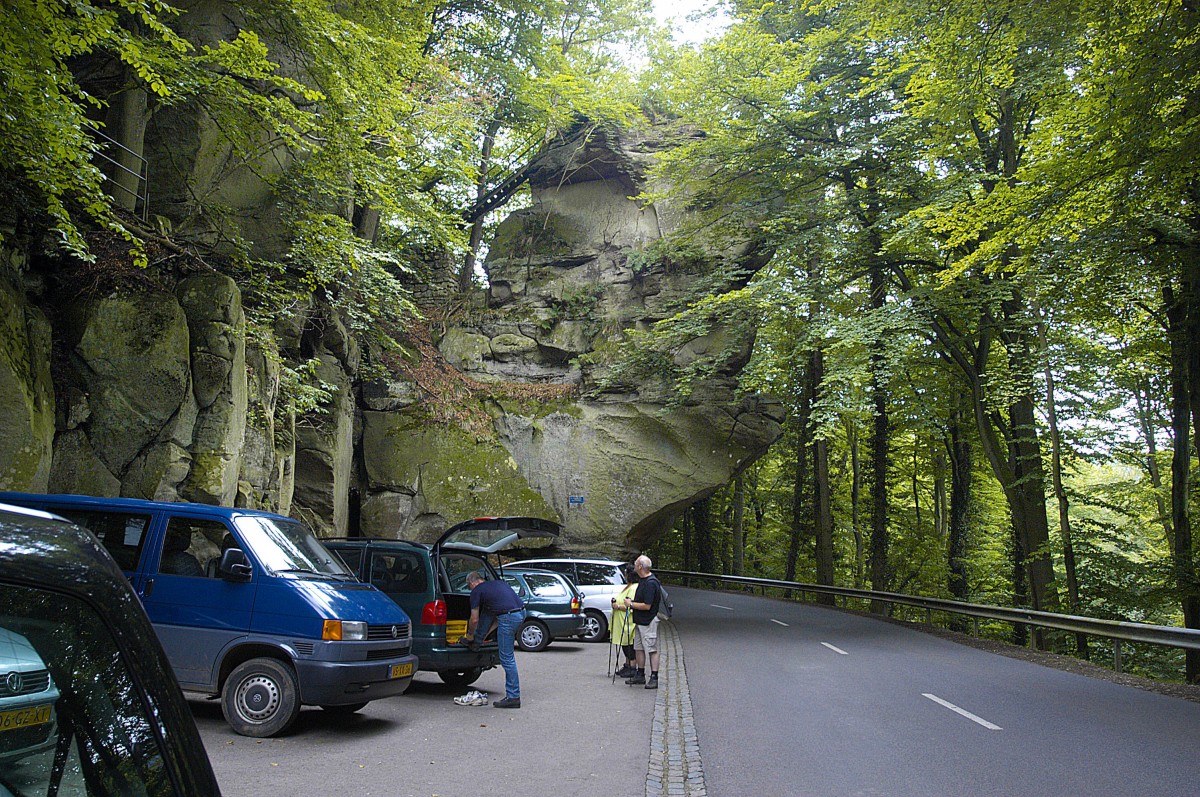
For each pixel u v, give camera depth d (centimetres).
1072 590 2070
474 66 2528
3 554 143
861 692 1110
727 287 2497
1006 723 905
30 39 850
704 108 2223
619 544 2469
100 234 1280
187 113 1664
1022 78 1725
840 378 1867
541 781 646
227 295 1340
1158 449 2619
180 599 800
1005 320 2102
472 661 1061
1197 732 860
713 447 2527
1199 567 1850
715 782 661
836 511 3997
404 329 2464
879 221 2044
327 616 775
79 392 1199
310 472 2020
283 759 686
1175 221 1627
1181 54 1133
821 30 2114
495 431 2528
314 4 1309
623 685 1183
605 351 2634
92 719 150
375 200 1753
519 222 2933
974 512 3381
